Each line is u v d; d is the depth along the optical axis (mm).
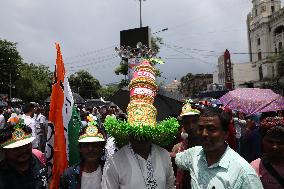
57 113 4094
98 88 77688
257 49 66938
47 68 55688
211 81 92625
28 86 48594
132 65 5648
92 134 3502
